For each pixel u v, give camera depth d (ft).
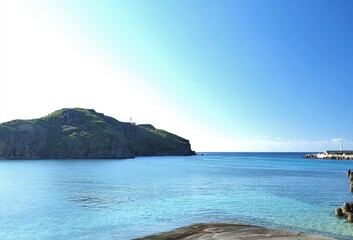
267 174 310.86
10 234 85.51
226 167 439.63
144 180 238.48
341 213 109.60
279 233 82.43
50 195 155.94
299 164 537.65
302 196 158.10
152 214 111.75
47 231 88.33
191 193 166.20
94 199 144.56
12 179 238.48
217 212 115.85
